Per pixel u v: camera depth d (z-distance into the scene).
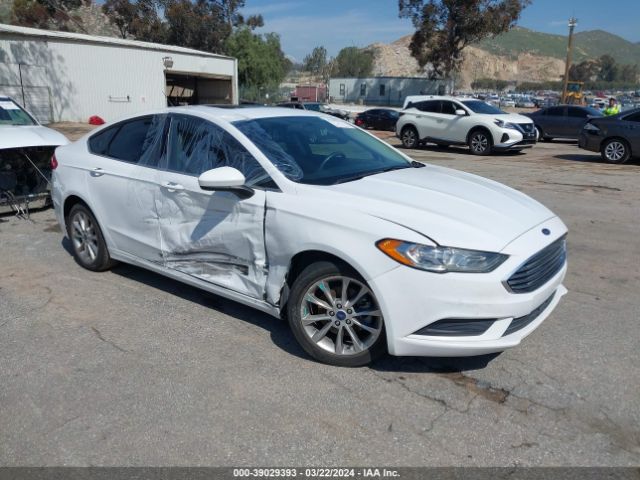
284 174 3.74
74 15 52.00
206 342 3.90
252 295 3.86
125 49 29.91
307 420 3.02
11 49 25.66
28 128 7.48
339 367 3.55
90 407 3.14
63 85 27.77
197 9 49.84
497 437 2.88
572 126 20.03
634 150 13.02
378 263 3.20
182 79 38.88
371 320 3.41
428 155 16.19
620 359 3.67
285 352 3.75
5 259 5.72
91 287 4.93
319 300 3.54
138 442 2.84
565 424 2.98
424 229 3.19
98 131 5.16
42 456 2.75
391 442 2.84
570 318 4.30
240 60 53.69
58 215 5.50
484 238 3.17
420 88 57.50
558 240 3.57
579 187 9.88
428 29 41.09
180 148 4.32
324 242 3.35
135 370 3.53
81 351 3.77
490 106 17.12
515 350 3.78
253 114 4.38
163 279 5.13
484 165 13.34
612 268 5.52
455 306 3.10
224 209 3.89
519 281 3.18
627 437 2.88
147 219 4.49
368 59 115.12
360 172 4.07
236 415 3.06
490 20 39.56
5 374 3.48
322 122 4.68
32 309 4.46
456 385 3.36
